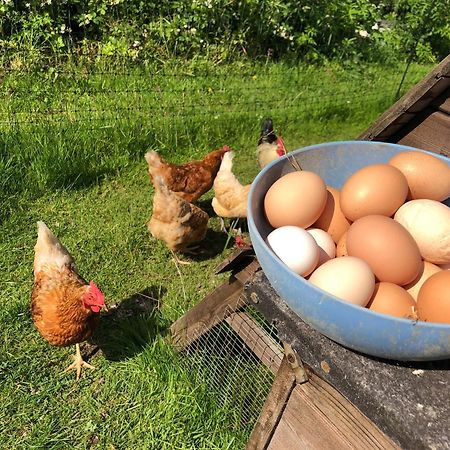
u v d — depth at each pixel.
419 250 0.36
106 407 0.60
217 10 1.42
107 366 0.65
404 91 1.52
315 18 1.62
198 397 0.59
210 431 0.57
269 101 1.30
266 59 1.52
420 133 0.54
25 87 1.11
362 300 0.33
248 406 0.59
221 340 0.65
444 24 1.95
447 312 0.32
